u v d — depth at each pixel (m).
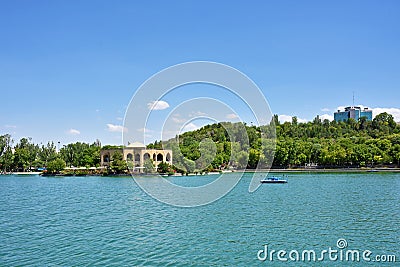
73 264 32.75
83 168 185.12
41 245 38.94
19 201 78.25
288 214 57.06
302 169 169.88
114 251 36.72
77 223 51.16
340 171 165.38
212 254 35.78
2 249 37.44
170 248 37.78
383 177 134.12
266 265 32.62
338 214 56.72
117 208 65.38
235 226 48.28
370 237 41.94
